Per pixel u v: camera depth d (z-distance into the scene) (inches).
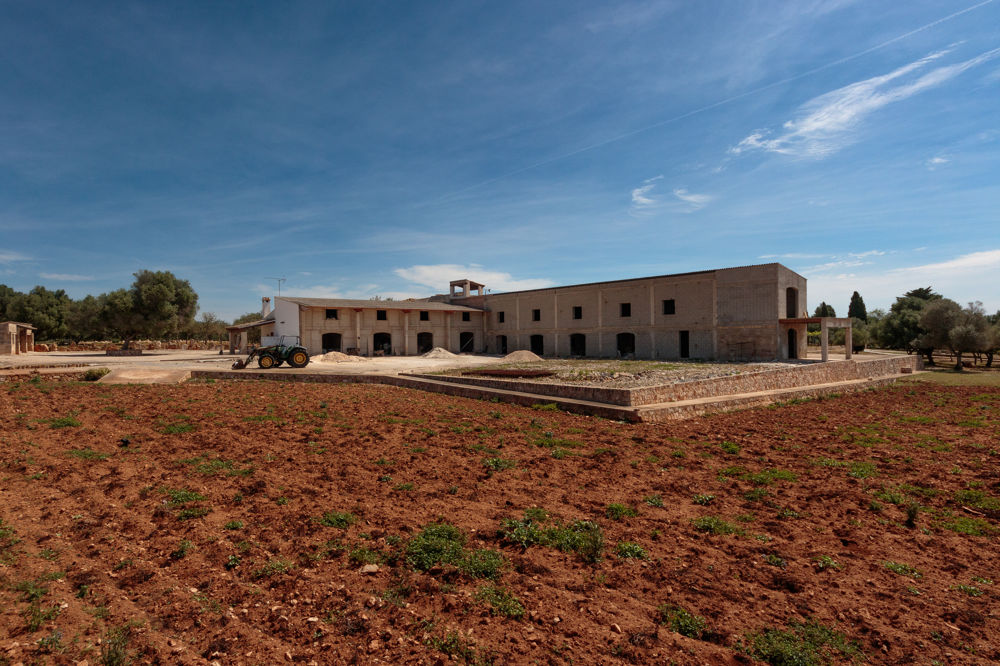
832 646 164.2
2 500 281.7
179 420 517.0
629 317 1712.6
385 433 471.5
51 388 775.7
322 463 366.6
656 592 197.0
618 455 405.1
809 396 789.9
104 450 395.9
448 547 225.3
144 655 154.9
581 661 154.7
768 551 235.3
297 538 235.3
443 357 1754.4
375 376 963.3
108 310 2020.2
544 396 679.7
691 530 257.9
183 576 202.5
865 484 337.7
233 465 357.7
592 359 1659.7
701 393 701.9
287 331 1769.2
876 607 189.5
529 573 209.5
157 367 1161.4
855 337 1962.4
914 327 1737.2
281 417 547.8
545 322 1959.9
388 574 205.8
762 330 1422.2
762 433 511.5
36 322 2596.0
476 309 2146.9
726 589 199.6
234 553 221.6
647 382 820.0
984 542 249.0
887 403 741.9
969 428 538.6
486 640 164.9
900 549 240.8
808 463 391.5
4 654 149.3
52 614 172.7
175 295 2335.1
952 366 1547.7
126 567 207.9
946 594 199.9
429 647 161.2
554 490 316.8
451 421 542.9
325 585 196.9
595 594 194.7
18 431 456.1
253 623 172.7
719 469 374.3
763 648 161.3
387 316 1905.8
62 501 282.8
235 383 920.3
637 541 241.8
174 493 293.1
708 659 157.6
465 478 334.3
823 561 223.9
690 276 1565.0
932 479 352.2
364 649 158.9
